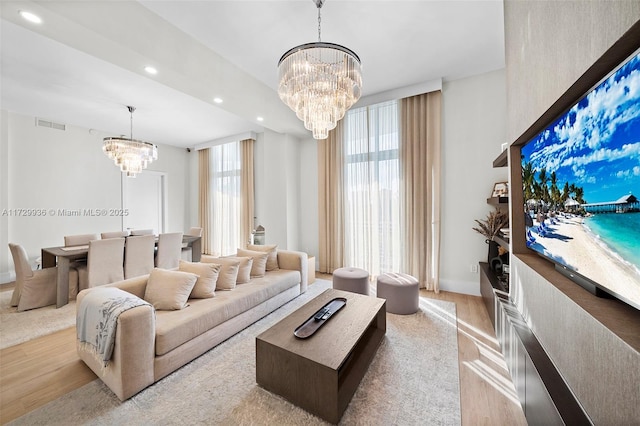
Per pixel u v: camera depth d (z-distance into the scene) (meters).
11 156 4.05
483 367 1.85
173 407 1.49
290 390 1.51
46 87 3.22
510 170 1.89
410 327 2.46
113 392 1.59
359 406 1.50
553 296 1.22
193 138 5.84
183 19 2.20
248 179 5.63
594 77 0.93
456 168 3.38
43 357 2.00
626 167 0.80
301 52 1.89
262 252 3.23
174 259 4.02
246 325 2.43
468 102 3.29
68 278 3.06
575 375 1.02
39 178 4.33
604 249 0.93
